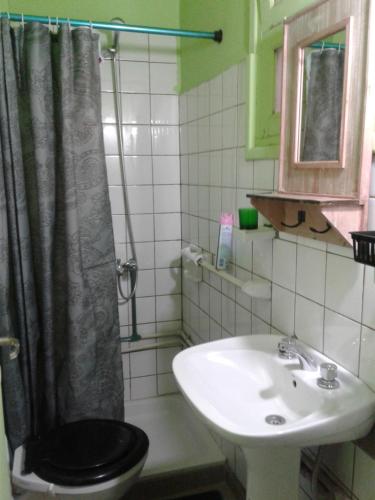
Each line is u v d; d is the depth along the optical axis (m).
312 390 1.09
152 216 2.42
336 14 1.01
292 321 1.38
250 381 1.32
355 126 0.98
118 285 2.39
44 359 1.92
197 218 2.18
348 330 1.12
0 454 1.02
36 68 1.76
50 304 1.89
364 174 0.97
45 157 1.81
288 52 1.20
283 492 1.20
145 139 2.33
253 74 1.49
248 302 1.68
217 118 1.85
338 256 1.14
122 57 2.23
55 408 1.97
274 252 1.46
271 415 1.19
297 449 1.17
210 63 1.90
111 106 2.25
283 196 1.15
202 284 2.18
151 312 2.51
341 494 1.17
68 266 1.84
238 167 1.68
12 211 1.79
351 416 0.98
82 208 1.90
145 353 2.50
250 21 1.48
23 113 1.82
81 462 1.49
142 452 1.57
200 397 1.09
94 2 2.19
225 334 1.93
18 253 1.82
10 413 1.82
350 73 0.98
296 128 1.19
